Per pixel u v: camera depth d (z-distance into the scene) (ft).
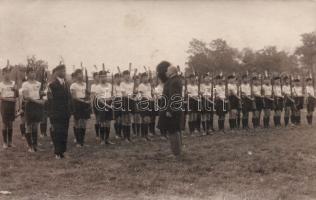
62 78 32.48
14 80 41.68
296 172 26.96
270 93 53.62
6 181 24.53
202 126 49.93
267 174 26.48
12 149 36.47
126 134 42.65
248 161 30.50
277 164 29.30
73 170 27.55
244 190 22.56
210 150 35.73
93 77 42.96
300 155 33.04
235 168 28.04
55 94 31.60
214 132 49.62
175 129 31.55
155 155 33.35
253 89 52.60
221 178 25.32
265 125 53.93
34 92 34.96
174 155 31.86
